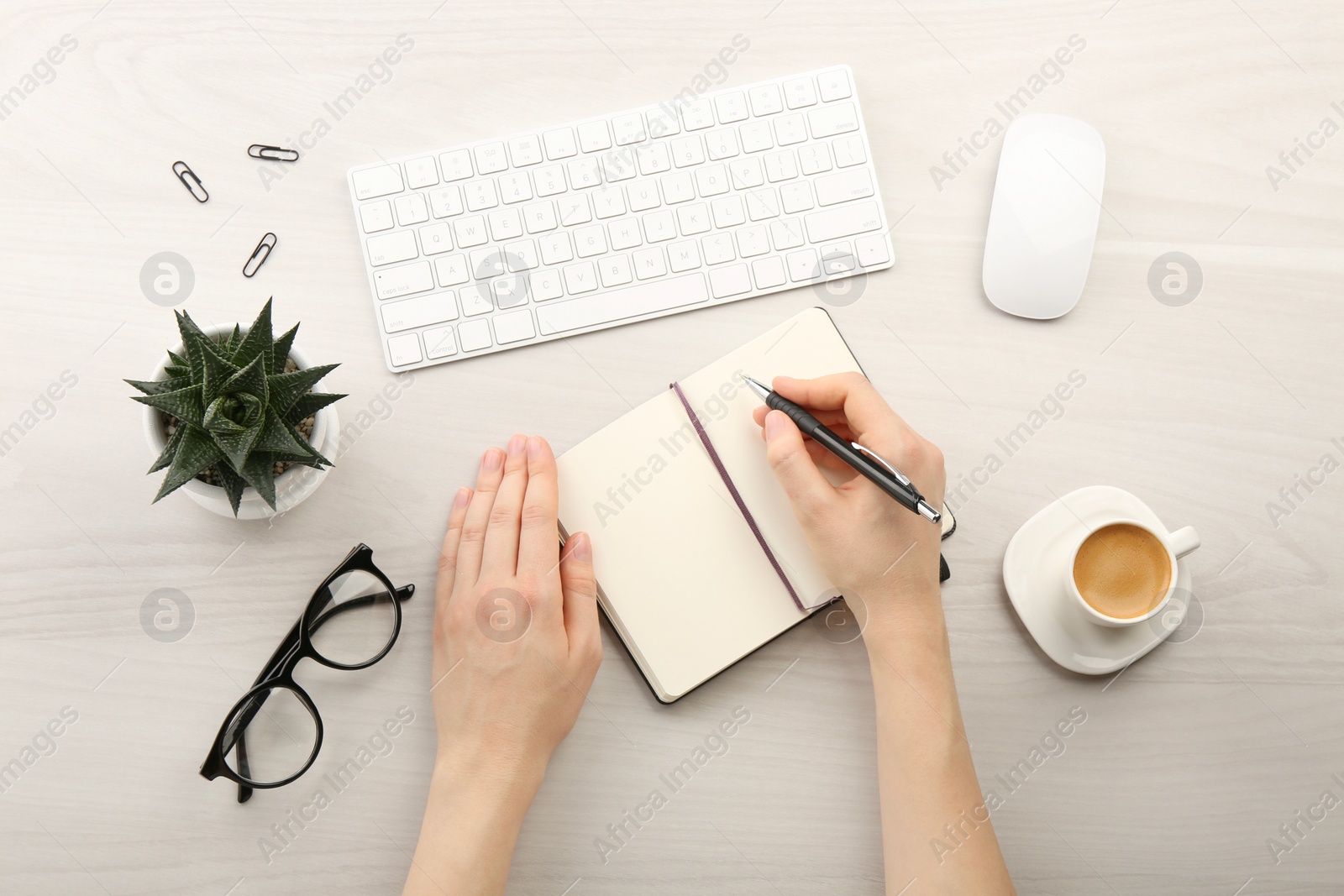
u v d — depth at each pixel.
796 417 0.74
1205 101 0.86
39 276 0.80
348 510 0.80
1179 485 0.85
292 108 0.82
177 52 0.81
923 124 0.85
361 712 0.79
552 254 0.80
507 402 0.81
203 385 0.60
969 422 0.84
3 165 0.80
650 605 0.79
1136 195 0.85
